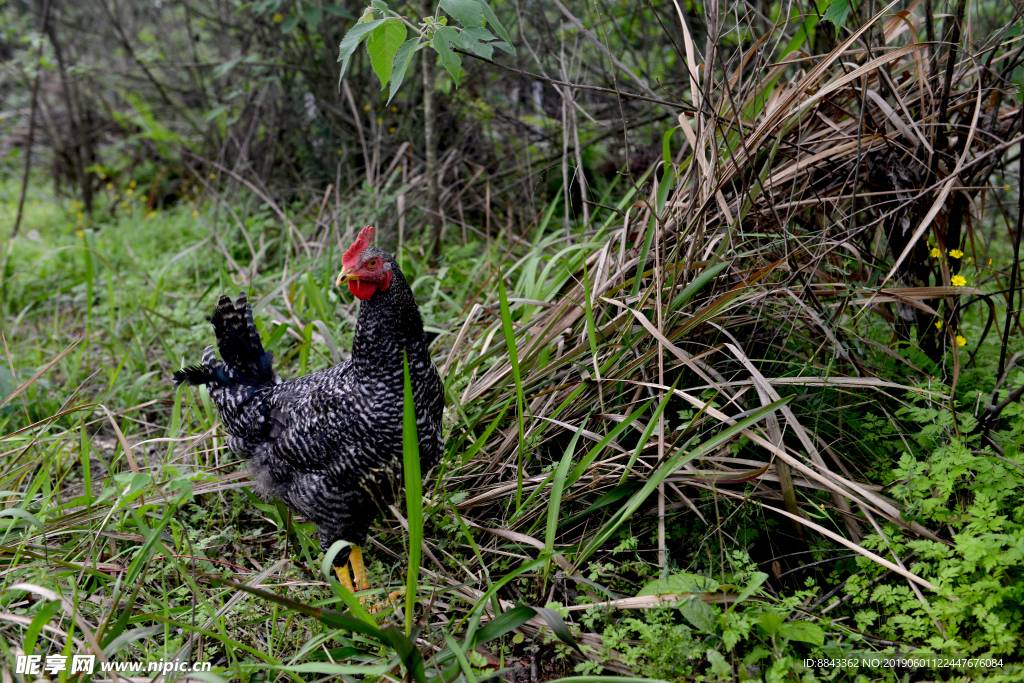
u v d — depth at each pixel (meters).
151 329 5.52
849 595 2.81
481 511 3.50
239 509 3.72
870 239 3.83
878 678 2.52
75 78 8.84
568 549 3.14
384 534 3.65
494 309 4.43
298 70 7.54
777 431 3.09
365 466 3.04
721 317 3.51
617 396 3.44
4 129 9.93
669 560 3.10
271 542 3.68
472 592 3.05
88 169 9.06
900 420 3.34
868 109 3.66
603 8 5.43
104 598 3.03
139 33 9.50
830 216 3.80
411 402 2.36
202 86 8.74
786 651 2.57
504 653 2.92
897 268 3.34
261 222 6.78
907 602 2.54
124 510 3.10
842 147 3.62
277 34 7.60
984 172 3.54
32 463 3.52
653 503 3.31
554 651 2.88
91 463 4.17
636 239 3.89
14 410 4.15
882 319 3.92
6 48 10.48
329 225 6.25
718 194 3.46
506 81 6.95
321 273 5.56
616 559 3.24
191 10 8.27
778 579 3.03
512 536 3.11
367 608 3.13
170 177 9.74
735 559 2.87
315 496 3.16
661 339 3.10
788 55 3.91
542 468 3.46
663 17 6.12
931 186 3.23
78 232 7.53
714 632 2.52
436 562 3.24
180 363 4.81
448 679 2.48
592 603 2.83
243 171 7.89
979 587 2.47
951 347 3.54
